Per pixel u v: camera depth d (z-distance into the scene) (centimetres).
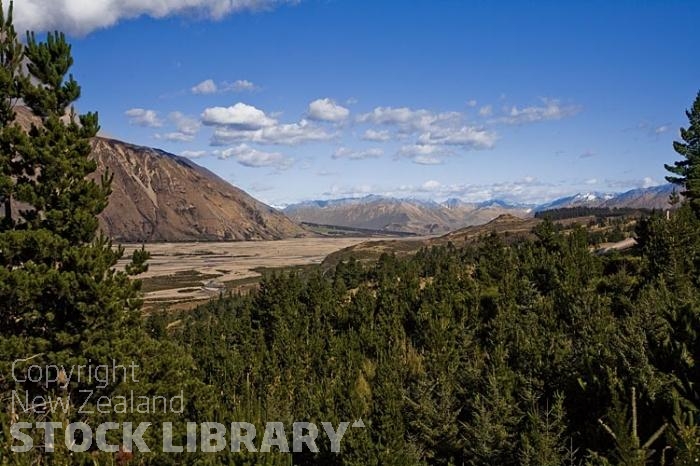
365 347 4462
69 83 2139
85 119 2108
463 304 4812
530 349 2756
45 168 1998
